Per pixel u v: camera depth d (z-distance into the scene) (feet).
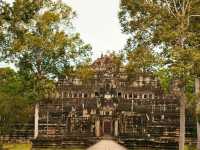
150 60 156.56
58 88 320.29
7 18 131.54
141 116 308.40
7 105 230.89
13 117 238.89
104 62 344.08
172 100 299.99
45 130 299.38
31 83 232.32
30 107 264.93
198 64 149.18
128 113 313.12
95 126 314.55
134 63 160.45
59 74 235.20
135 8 167.22
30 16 134.62
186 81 154.40
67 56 232.32
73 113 311.06
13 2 130.41
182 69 146.61
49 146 232.12
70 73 237.25
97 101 322.34
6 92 256.52
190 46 165.68
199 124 185.57
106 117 317.22
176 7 169.78
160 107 303.68
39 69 230.07
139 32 167.22
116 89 333.01
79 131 309.83
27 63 227.20
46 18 223.10
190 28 170.40
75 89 331.57
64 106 309.42
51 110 304.50
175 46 156.25
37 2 135.03
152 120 298.35
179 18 162.40
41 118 300.81
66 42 228.84
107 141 273.54
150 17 165.99
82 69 237.25
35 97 234.99
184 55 148.66
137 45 167.73
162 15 164.96
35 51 225.97
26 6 131.34
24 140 273.54
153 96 327.06
